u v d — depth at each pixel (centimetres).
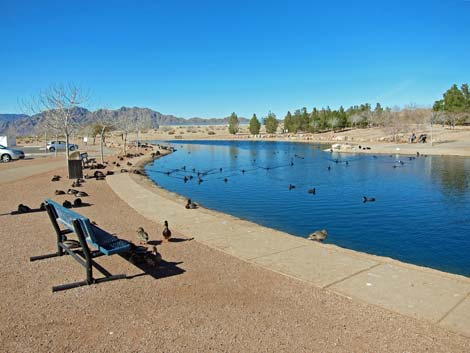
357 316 476
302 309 497
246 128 16425
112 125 5188
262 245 787
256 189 2094
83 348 414
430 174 2656
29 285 593
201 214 1105
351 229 1243
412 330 440
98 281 599
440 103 9338
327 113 10744
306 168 3231
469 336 426
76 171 2012
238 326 456
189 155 4847
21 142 8038
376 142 6519
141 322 470
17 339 434
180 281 598
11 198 1413
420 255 999
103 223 995
